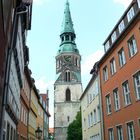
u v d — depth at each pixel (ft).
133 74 80.33
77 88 303.89
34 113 176.04
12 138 81.05
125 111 86.38
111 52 100.73
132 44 83.35
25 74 125.18
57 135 286.25
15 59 73.97
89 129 147.64
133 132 80.84
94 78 129.70
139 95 77.51
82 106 177.88
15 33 61.77
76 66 318.04
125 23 91.40
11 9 51.08
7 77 52.75
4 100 50.26
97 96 123.24
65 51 322.34
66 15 349.00
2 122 48.39
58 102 298.56
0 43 40.32
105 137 107.14
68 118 291.99
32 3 80.79
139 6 81.05
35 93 180.75
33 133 172.24
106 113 106.42
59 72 313.94
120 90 91.04
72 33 336.49
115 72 96.32
